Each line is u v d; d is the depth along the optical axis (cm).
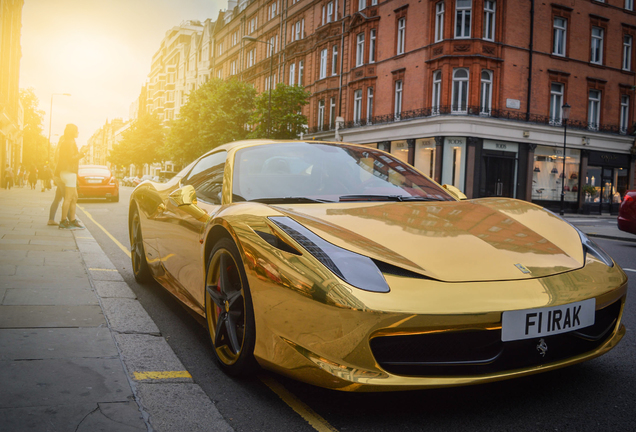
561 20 2531
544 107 2467
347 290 180
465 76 2286
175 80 8094
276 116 2820
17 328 278
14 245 568
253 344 218
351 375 176
